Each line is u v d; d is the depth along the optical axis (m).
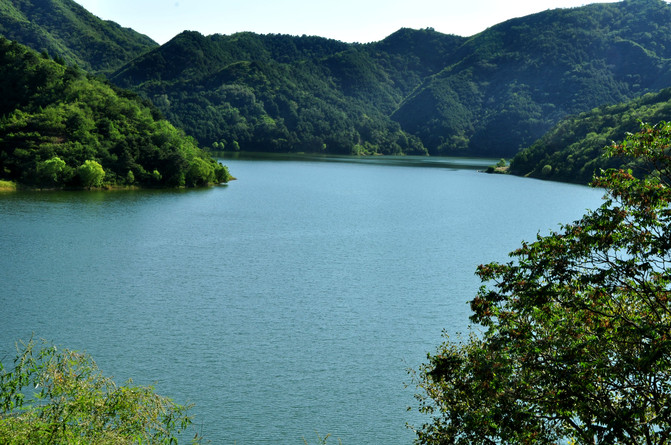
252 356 52.97
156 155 186.38
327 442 39.03
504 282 20.62
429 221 143.88
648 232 19.00
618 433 15.55
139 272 82.19
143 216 131.00
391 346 56.22
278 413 42.91
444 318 64.94
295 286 77.44
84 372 15.80
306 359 52.66
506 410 17.66
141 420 15.36
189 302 68.56
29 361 15.97
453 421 21.02
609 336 18.27
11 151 169.75
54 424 14.04
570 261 19.73
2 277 75.69
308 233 120.81
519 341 19.05
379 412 43.75
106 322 60.34
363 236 119.50
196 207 150.50
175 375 48.25
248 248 102.62
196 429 40.06
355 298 72.31
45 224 113.44
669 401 15.68
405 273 86.62
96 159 171.00
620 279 19.39
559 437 17.97
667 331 16.83
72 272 80.25
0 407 15.16
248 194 187.00
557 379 17.42
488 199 193.50
